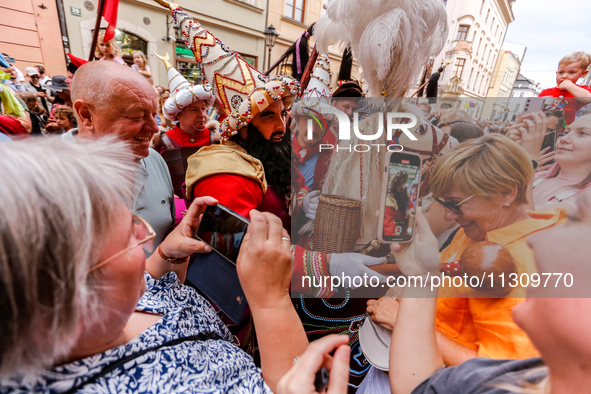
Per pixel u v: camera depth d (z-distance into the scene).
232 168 0.70
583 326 0.37
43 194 0.27
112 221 0.33
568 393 0.39
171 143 1.70
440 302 0.48
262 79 0.91
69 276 0.28
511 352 0.43
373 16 0.72
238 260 0.48
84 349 0.36
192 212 0.64
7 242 0.25
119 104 0.71
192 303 0.59
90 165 0.32
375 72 0.75
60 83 2.24
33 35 4.35
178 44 5.52
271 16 6.52
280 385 0.38
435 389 0.43
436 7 0.68
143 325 0.48
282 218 0.89
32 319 0.28
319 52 1.10
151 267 0.65
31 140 0.31
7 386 0.29
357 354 0.69
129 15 4.87
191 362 0.42
